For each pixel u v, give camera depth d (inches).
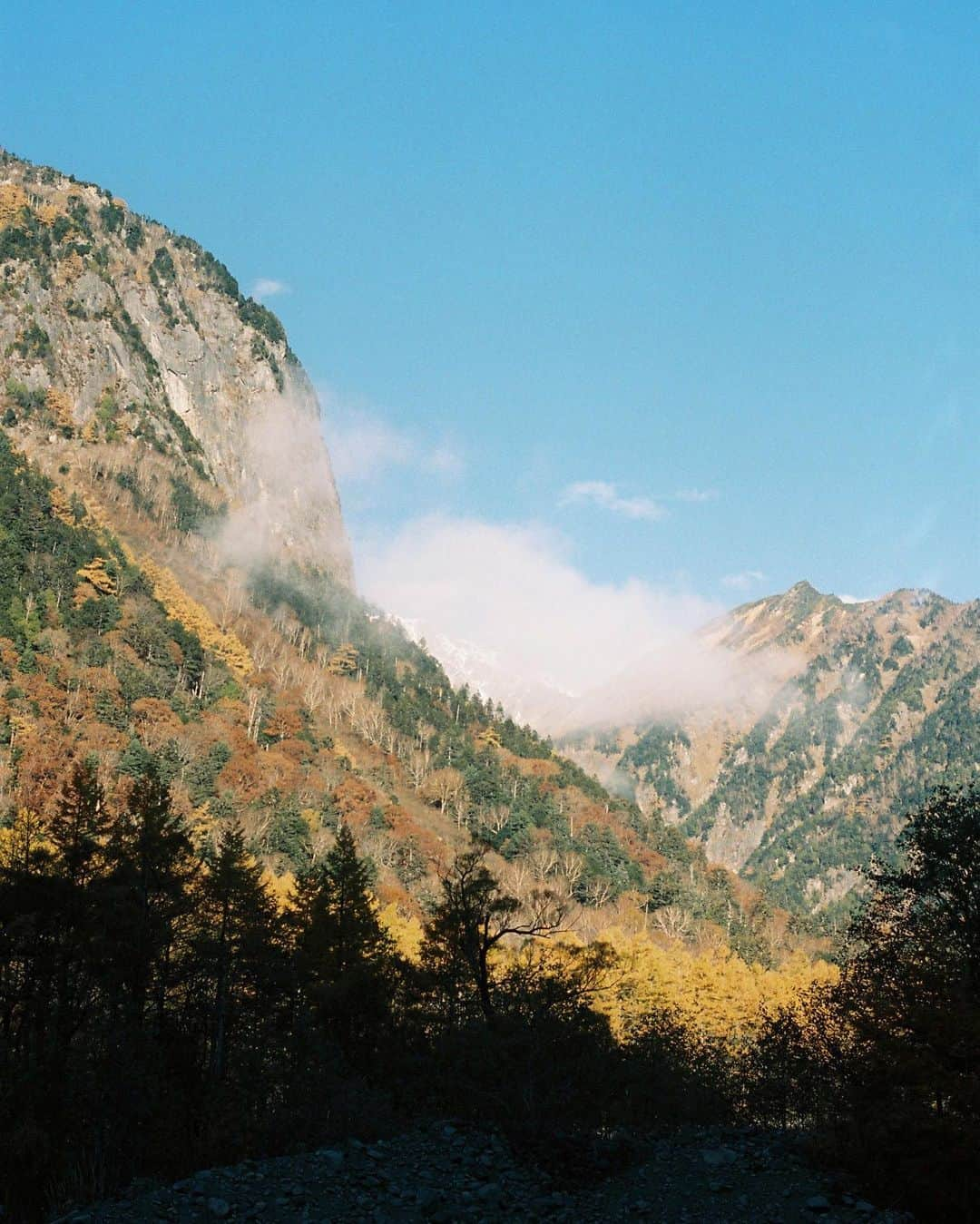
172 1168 1106.1
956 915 1238.3
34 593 5565.9
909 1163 953.5
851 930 1338.6
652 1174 1002.1
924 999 1107.9
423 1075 1343.5
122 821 1793.8
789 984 2950.3
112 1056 1210.0
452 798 6146.7
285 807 4589.1
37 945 1523.1
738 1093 1745.8
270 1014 1617.9
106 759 4175.7
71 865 1679.4
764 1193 943.7
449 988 1740.9
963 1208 935.7
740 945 5118.1
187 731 4970.5
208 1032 1617.9
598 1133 1152.2
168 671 5723.4
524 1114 1115.9
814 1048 1482.5
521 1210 914.1
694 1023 2625.5
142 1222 813.2
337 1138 1098.1
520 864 5413.4
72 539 6220.5
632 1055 1641.2
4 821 2883.9
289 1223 839.7
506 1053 1273.4
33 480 6555.1
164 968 1593.3
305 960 1818.4
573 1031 1437.0
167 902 1669.5
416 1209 892.6
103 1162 1058.7
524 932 1811.0
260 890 1764.3
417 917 3848.4
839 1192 942.4
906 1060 1017.5
